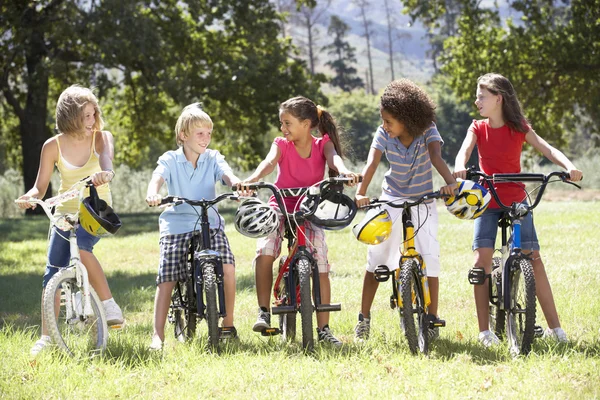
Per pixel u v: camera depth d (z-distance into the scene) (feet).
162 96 169.78
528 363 25.39
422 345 27.40
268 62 162.20
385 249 30.50
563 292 39.86
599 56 153.79
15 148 187.01
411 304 27.02
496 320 30.09
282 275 29.14
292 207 29.45
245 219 27.32
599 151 267.80
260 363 26.17
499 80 29.78
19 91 167.32
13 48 147.74
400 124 28.68
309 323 27.35
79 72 143.64
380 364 25.73
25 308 45.62
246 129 177.58
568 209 112.47
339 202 28.14
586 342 28.99
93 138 29.14
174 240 29.55
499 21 167.84
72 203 29.19
